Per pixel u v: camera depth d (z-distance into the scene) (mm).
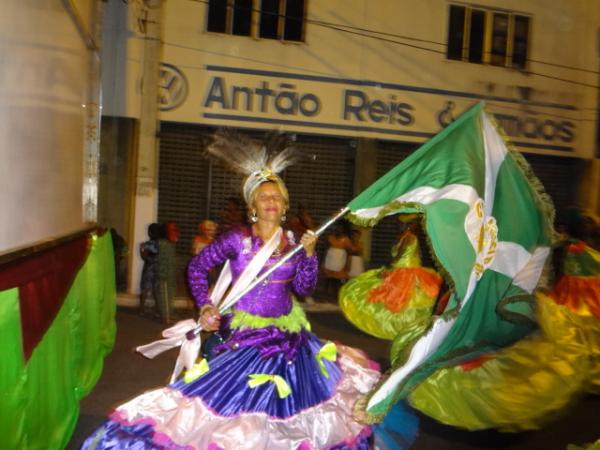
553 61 14477
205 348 3934
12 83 3736
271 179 3990
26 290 3725
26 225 4230
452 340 4664
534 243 4910
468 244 4066
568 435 5164
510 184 4816
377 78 13523
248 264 3875
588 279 6930
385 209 4105
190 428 3438
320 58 13211
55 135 5258
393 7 13461
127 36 11836
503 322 5031
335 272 11820
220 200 13305
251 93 12961
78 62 6551
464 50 13977
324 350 3971
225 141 4078
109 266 7539
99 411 5457
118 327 9031
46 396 4051
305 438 3488
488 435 5117
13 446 3316
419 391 5105
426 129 13867
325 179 13750
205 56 12734
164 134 12906
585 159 14789
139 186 11703
